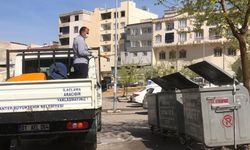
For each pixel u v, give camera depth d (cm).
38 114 948
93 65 1244
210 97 966
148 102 1560
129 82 6450
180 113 1212
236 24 1284
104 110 3031
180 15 1463
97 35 13088
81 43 1128
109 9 12950
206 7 1262
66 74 1065
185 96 1108
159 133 1471
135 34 11350
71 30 13325
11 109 945
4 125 953
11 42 7750
